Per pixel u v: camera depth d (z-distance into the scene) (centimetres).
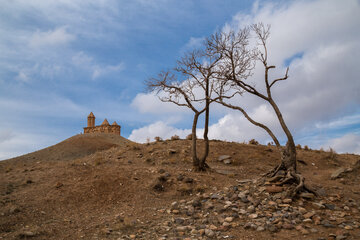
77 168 1569
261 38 1264
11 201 1117
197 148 2105
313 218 874
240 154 2009
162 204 1121
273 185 1137
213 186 1290
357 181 1320
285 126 1216
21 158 2850
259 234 788
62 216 1020
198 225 882
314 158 2002
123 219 960
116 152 2100
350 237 719
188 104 1573
